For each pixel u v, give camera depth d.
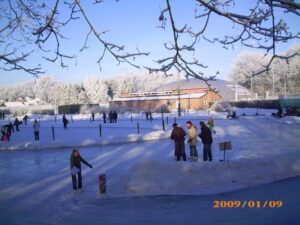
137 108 89.12
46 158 20.94
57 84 141.50
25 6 6.48
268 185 12.69
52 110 103.44
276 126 35.94
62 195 12.20
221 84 84.50
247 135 28.28
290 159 14.65
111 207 10.57
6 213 10.31
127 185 12.38
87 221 9.24
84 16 4.92
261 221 8.52
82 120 62.78
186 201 10.98
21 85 160.00
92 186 13.32
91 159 19.44
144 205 10.66
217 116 54.81
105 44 4.97
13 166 18.55
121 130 37.03
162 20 4.64
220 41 4.61
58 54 5.39
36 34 5.10
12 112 107.25
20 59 6.32
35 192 12.76
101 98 144.88
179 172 12.95
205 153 16.44
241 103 78.44
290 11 4.10
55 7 4.90
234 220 8.70
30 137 33.59
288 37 4.33
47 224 9.16
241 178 13.20
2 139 29.05
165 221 8.89
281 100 65.94
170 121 47.66
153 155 19.94
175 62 4.79
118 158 19.41
